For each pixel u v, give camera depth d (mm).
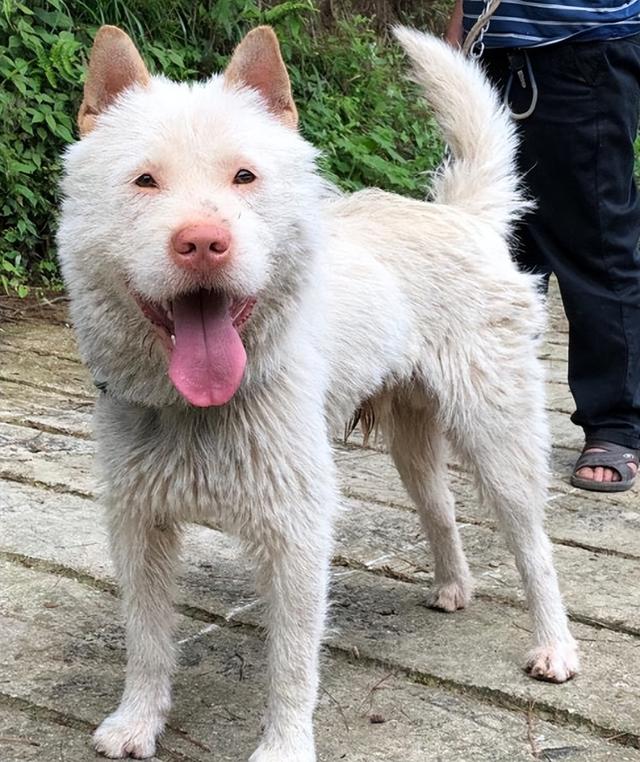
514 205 1338
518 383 1213
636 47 1579
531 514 1196
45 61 2693
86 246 897
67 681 1088
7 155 2609
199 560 1380
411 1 4410
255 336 921
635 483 1708
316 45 3646
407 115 3672
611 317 1650
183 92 949
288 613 964
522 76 1568
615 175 1600
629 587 1326
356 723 1028
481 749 985
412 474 1279
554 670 1101
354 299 1118
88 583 1297
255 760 946
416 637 1205
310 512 964
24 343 2305
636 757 977
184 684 1094
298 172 932
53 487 1579
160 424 947
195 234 814
